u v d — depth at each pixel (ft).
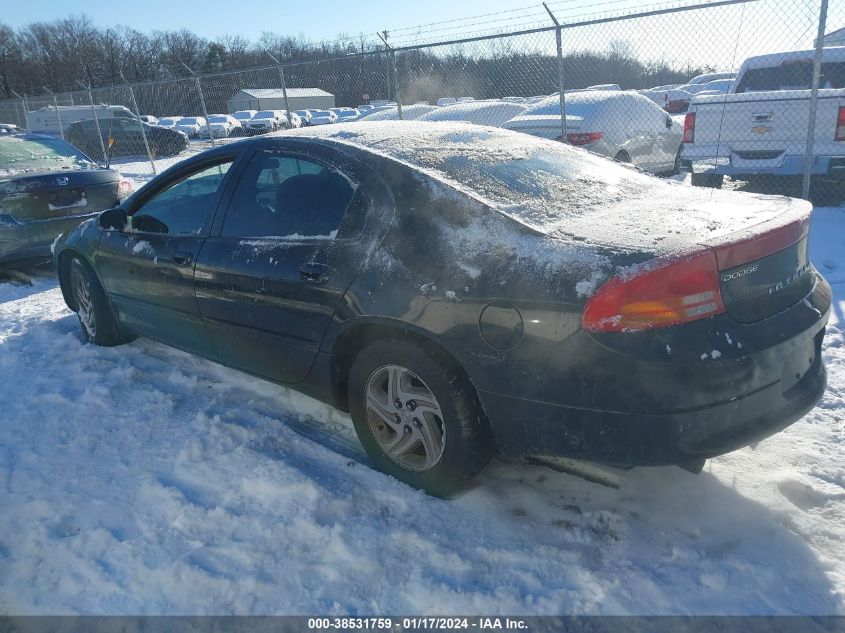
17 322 18.44
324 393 10.43
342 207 9.93
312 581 7.83
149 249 12.84
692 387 7.26
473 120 34.99
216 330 11.77
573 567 7.87
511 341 7.97
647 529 8.50
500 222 8.55
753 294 7.88
